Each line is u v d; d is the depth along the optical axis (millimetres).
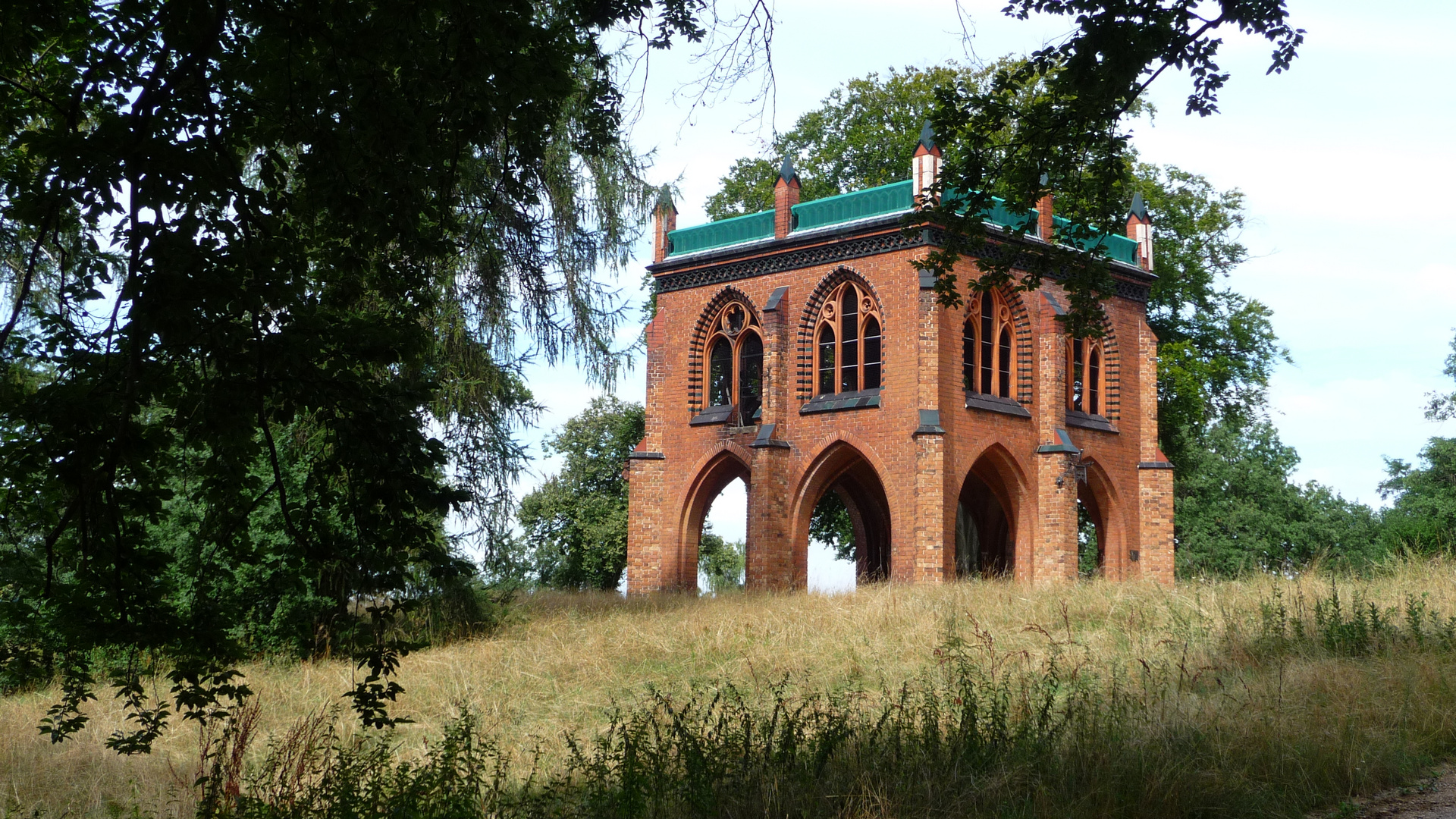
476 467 25766
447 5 9930
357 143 9656
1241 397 48375
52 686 19344
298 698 18219
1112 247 38969
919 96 45000
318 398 9031
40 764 13664
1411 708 10961
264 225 9508
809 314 36062
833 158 46094
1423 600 16297
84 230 10102
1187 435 47281
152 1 9234
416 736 15398
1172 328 47125
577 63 12531
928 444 32688
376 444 9125
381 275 10695
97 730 15695
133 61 9312
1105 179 15422
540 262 24859
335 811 9508
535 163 11797
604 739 12352
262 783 10789
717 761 9750
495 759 12844
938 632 19000
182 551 21125
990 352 35812
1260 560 53375
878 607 21781
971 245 16016
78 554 9359
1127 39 12312
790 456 35969
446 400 24672
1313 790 9031
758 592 32438
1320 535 55188
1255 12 12523
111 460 8617
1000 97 14781
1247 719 10430
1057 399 35750
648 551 38719
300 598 21594
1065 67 13328
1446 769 9852
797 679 16594
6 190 9156
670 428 38906
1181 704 11227
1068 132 14539
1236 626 16000
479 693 17938
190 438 9406
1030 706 11773
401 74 10008
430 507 9344
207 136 9164
